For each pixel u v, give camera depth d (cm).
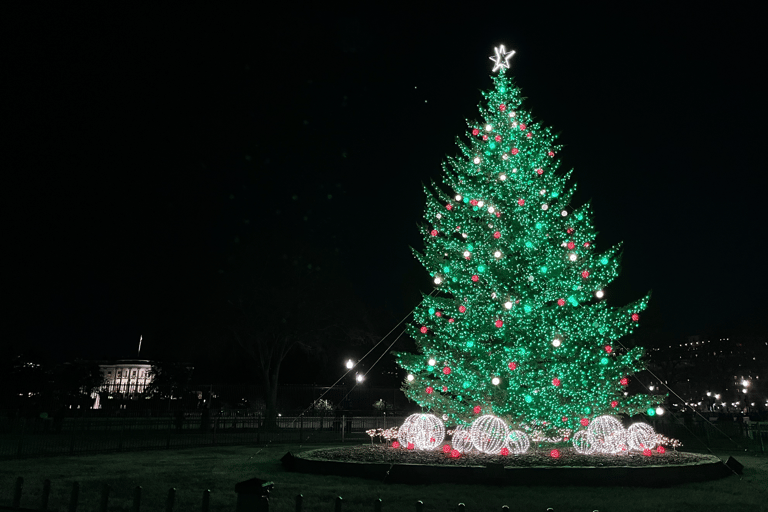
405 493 1180
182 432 3097
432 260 2133
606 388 1869
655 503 1078
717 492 1214
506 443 1590
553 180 2116
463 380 1956
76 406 3459
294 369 5478
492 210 1970
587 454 1609
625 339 3447
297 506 662
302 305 4103
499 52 2252
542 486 1277
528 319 1917
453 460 1448
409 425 1767
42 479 1373
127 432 2927
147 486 1266
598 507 1038
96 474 1484
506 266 1973
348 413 4116
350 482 1332
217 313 3975
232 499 1095
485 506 1038
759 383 6156
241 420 3466
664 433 2911
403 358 2084
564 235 2020
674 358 6284
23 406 2967
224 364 4675
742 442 2628
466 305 1981
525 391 1888
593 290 1986
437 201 2162
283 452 2186
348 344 4641
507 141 2116
